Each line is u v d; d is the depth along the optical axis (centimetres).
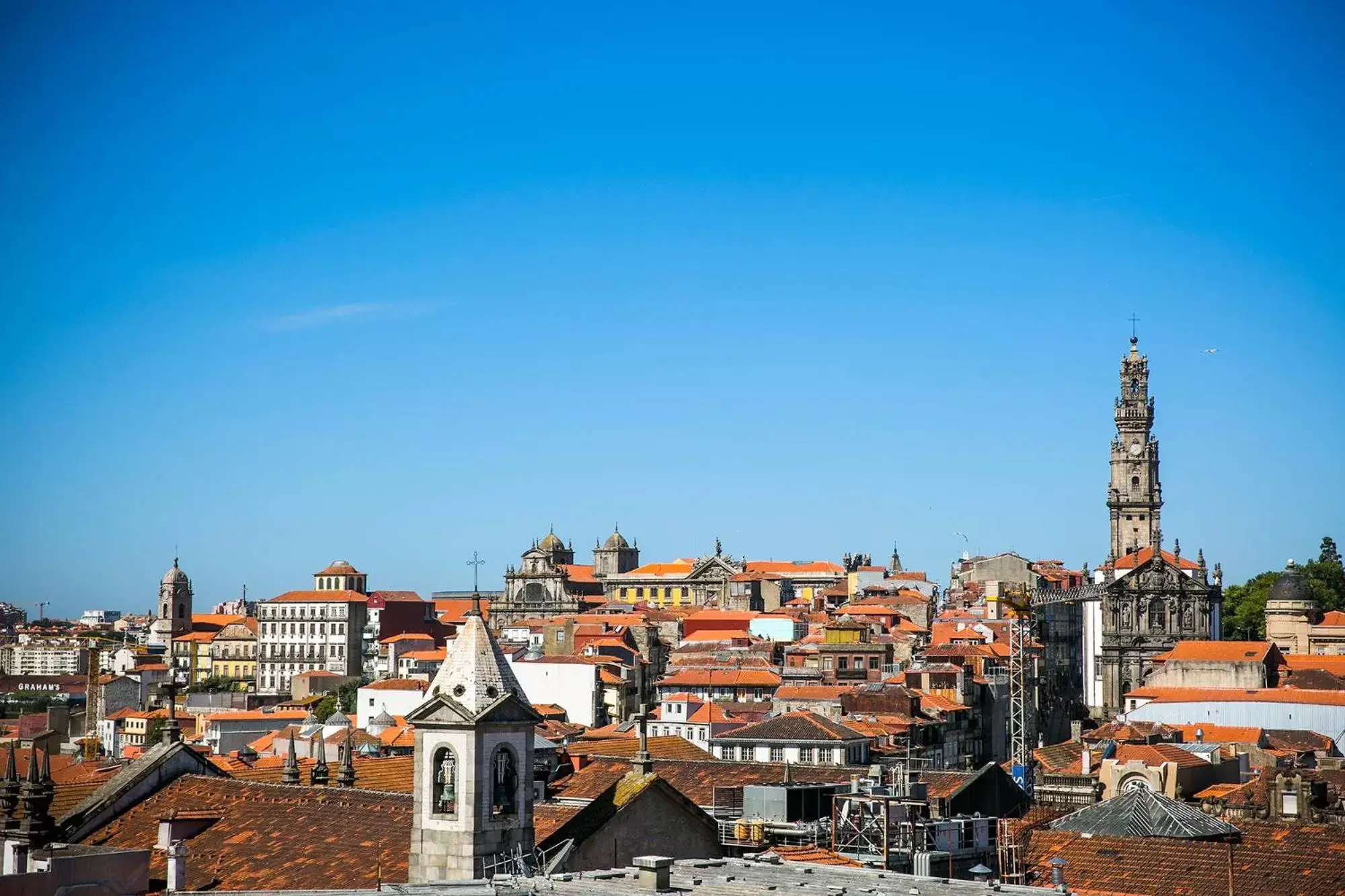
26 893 8138
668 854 9369
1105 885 10688
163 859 9550
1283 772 16188
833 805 11181
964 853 10719
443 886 8075
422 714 8881
